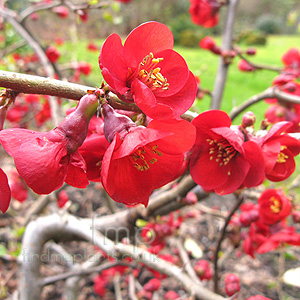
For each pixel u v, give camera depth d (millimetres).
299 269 391
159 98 166
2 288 392
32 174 138
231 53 407
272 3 3961
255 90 1143
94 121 179
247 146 179
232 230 389
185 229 601
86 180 158
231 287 279
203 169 193
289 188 409
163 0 2162
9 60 574
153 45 162
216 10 436
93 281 512
